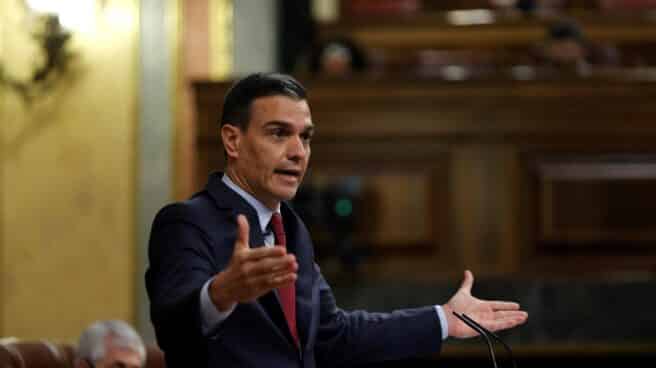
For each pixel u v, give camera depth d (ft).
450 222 48.34
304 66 59.41
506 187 48.34
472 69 73.87
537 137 48.44
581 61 57.82
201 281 18.75
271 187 19.94
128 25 50.01
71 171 49.52
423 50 77.56
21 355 29.19
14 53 49.37
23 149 49.44
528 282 44.88
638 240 48.29
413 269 48.19
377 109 48.60
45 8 49.08
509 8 83.15
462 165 48.49
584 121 48.44
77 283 49.37
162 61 50.26
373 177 48.44
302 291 20.52
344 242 46.57
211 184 20.48
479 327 21.34
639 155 48.44
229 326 19.57
